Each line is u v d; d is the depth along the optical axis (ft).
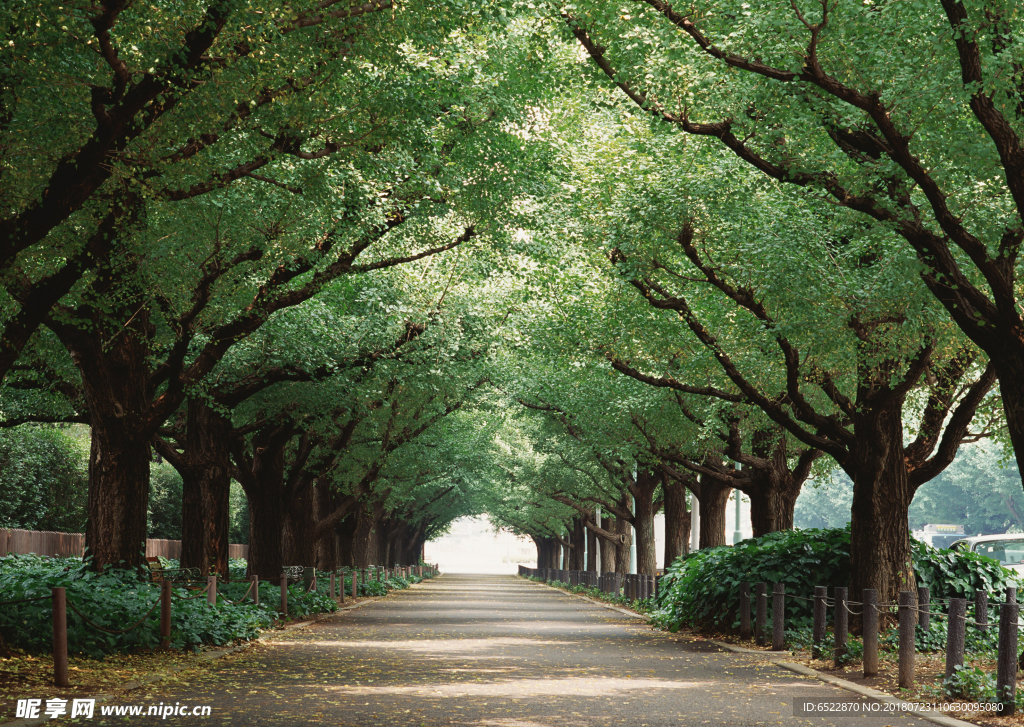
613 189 62.44
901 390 53.83
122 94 37.01
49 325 52.60
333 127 47.83
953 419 56.29
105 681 38.37
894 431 56.29
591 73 47.75
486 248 75.10
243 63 39.40
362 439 118.11
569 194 65.67
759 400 57.52
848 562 62.28
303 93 44.52
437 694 37.37
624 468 126.72
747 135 46.60
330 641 62.18
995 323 38.22
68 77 37.81
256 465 98.17
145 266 54.03
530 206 66.23
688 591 71.51
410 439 123.03
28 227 37.27
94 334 57.31
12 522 131.54
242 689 38.27
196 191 45.29
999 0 34.45
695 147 55.57
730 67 42.68
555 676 43.55
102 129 36.24
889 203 39.78
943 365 57.26
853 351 52.21
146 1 37.09
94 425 61.31
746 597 60.29
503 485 206.18
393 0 42.09
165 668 43.65
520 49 58.23
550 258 72.43
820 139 46.37
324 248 60.64
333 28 42.73
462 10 44.29
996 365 38.65
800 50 38.27
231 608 60.13
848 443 56.75
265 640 61.67
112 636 46.37
